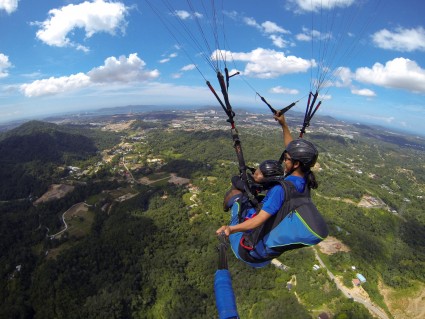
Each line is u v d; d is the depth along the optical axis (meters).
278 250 3.84
